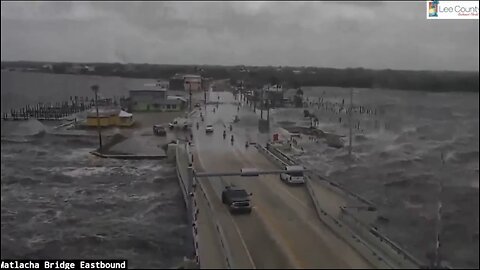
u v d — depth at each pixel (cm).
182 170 3684
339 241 2061
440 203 3550
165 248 2683
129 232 2945
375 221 2373
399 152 5541
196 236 2102
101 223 3123
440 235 2886
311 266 1788
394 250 1861
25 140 6291
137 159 5134
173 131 6512
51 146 5969
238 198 2497
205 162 3966
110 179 4338
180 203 3522
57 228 3042
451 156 5328
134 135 6400
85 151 5678
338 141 5803
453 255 2642
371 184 4166
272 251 1938
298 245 2008
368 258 1842
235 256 1884
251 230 2198
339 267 1778
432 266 1838
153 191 3922
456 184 4197
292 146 5272
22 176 4419
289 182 3098
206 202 2659
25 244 2750
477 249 2733
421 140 6338
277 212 2494
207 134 5831
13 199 3700
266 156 4256
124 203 3584
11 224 3102
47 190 3988
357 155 5306
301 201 2714
